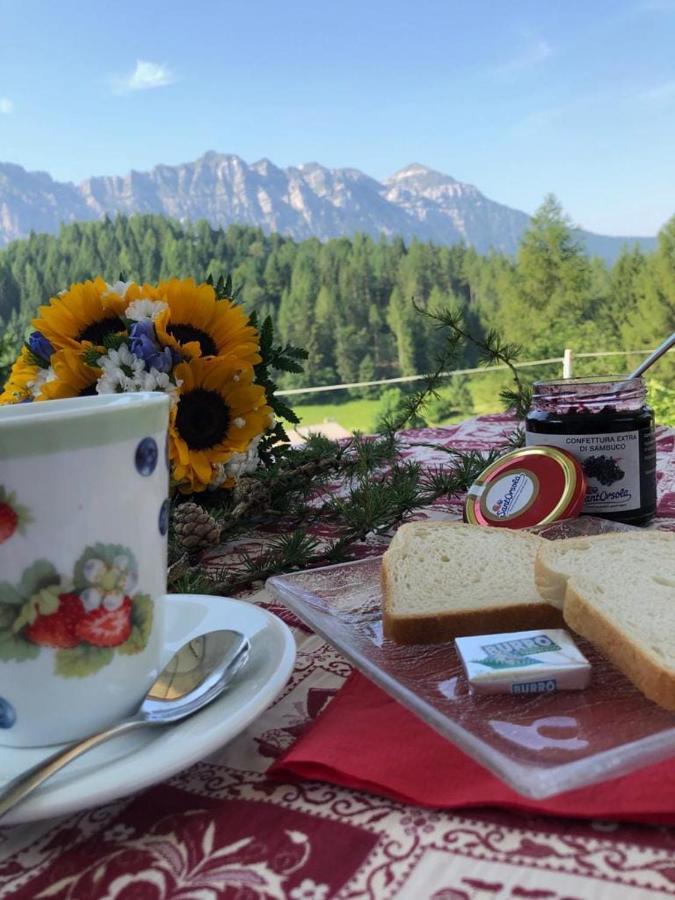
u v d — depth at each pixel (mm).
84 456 325
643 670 349
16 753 344
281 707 395
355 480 915
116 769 289
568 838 274
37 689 334
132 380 707
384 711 360
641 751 292
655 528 676
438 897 248
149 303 746
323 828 289
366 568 561
